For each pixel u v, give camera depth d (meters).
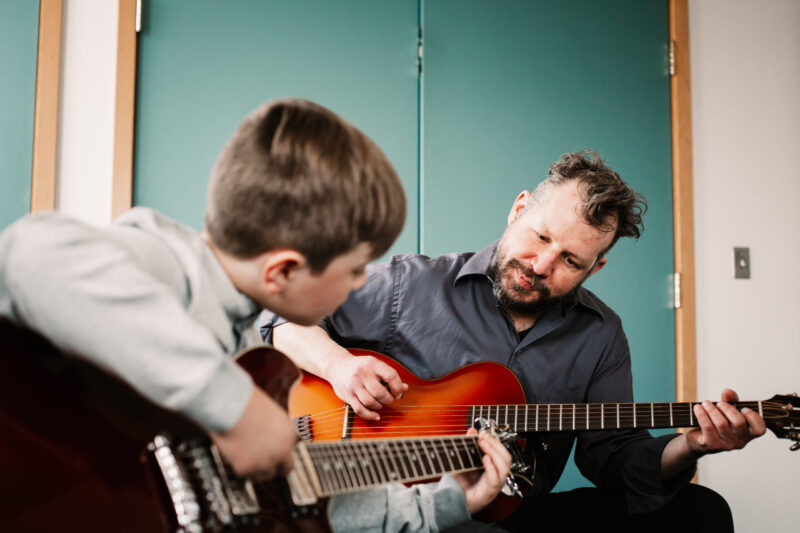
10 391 0.63
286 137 0.74
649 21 2.29
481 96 2.12
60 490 0.63
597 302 1.57
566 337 1.50
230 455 0.64
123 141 1.81
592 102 2.21
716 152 2.33
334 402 1.37
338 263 0.76
